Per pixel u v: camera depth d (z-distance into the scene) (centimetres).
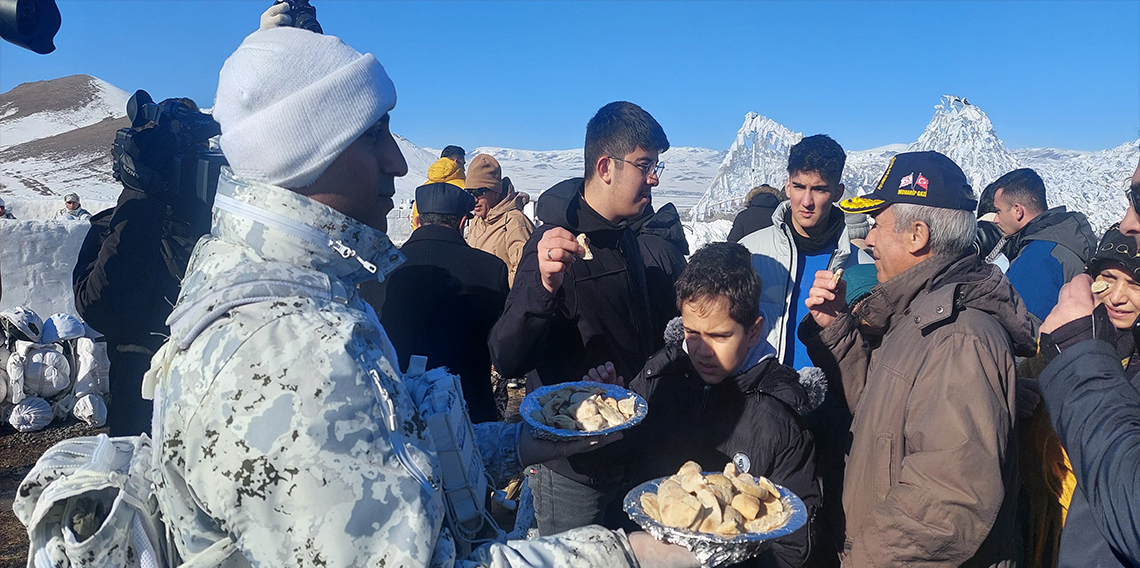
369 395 107
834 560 232
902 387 184
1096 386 147
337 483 100
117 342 264
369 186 129
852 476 196
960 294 183
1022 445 210
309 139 118
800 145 321
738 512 131
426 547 104
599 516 255
